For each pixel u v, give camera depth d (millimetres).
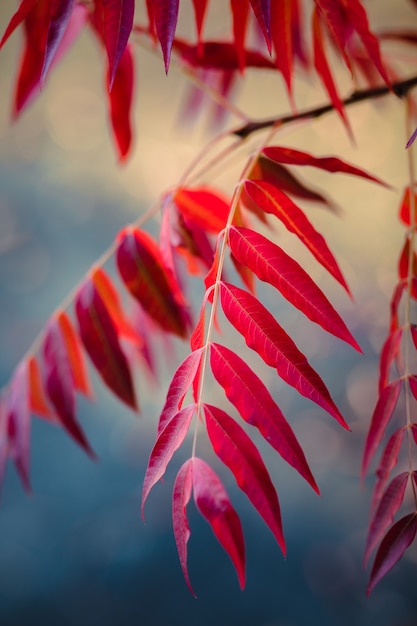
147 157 4148
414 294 653
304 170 3473
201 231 750
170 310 765
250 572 3074
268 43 611
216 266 621
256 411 607
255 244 621
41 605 2973
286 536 3172
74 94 4570
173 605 2973
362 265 3498
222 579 3074
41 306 4305
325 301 611
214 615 2895
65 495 3518
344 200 3480
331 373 3531
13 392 872
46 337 831
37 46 791
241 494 3326
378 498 641
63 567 3115
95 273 797
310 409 3504
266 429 606
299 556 3068
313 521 3170
